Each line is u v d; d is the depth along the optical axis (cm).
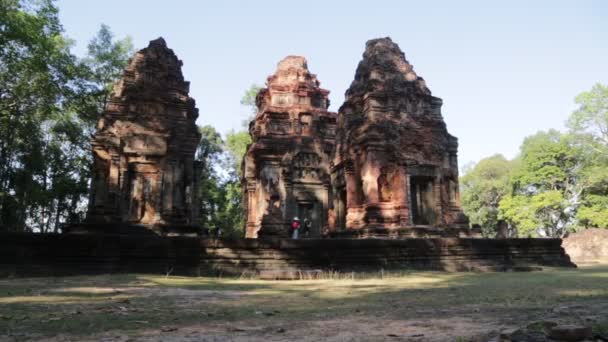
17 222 3731
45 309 761
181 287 1229
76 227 2264
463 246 2158
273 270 1680
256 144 4144
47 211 4281
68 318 655
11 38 2658
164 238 1784
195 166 2914
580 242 3672
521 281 1295
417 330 525
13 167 3662
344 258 1931
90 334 530
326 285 1297
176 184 2606
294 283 1385
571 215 5275
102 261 1719
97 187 2442
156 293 1048
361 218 2517
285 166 4047
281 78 4528
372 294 1018
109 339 497
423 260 2062
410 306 774
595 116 4891
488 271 1984
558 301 769
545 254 2305
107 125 2578
